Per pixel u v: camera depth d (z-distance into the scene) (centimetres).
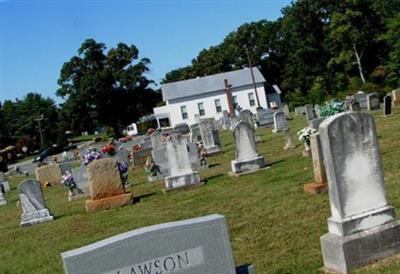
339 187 820
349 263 801
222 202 1468
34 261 1234
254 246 1012
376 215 830
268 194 1426
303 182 1464
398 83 6369
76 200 2206
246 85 8056
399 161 1495
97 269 627
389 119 2777
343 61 7450
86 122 8450
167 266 652
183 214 1423
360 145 835
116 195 1733
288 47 9975
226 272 677
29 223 1758
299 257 902
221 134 4522
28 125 10431
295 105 7438
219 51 11375
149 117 8931
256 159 1891
